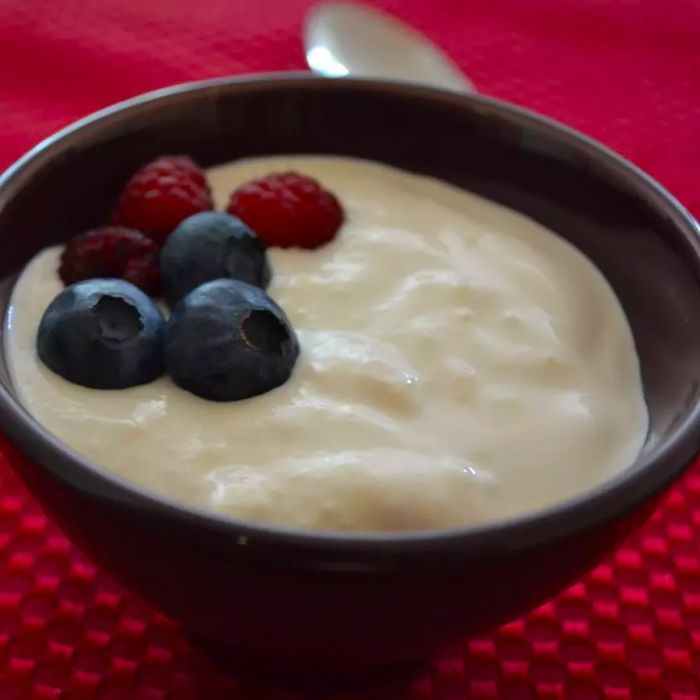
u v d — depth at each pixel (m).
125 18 0.42
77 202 0.31
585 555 0.25
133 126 0.31
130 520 0.24
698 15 0.46
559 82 0.42
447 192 0.33
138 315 0.28
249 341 0.28
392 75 0.40
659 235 0.30
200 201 0.31
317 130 0.33
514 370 0.29
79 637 0.28
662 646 0.29
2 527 0.30
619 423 0.29
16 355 0.28
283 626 0.25
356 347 0.29
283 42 0.42
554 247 0.32
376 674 0.27
